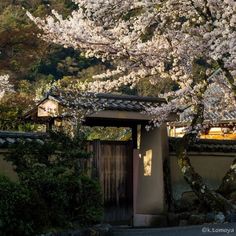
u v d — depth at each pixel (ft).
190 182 38.93
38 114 41.42
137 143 43.27
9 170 32.71
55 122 40.09
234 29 35.94
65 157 31.53
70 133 36.27
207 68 41.65
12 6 112.88
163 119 40.73
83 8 42.06
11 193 26.91
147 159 42.86
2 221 26.20
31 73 109.40
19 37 72.84
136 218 41.73
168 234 33.37
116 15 38.55
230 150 47.67
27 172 29.43
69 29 37.22
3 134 33.47
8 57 75.61
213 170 46.68
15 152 30.53
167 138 43.29
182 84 40.75
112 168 41.06
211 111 44.65
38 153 30.91
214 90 46.44
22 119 44.70
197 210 39.27
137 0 37.70
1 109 52.08
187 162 39.52
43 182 29.07
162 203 41.57
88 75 111.96
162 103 42.52
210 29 37.81
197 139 44.01
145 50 39.81
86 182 31.24
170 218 40.40
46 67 118.01
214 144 47.09
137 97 42.34
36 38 73.97
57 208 29.60
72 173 30.94
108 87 42.01
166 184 42.01
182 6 39.24
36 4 114.52
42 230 27.89
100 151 39.86
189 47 38.58
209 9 37.96
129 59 40.88
